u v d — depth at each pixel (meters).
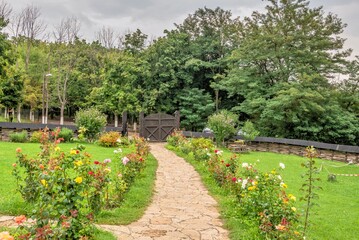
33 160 5.94
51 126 21.08
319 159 20.27
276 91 25.66
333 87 26.38
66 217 3.84
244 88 28.02
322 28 25.98
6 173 8.63
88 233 4.21
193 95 33.09
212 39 35.69
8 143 16.64
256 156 18.88
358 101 25.88
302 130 25.53
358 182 12.91
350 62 26.06
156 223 5.89
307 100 23.61
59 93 36.22
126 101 31.69
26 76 33.50
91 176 5.28
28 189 5.59
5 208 5.45
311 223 6.10
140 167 10.13
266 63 27.92
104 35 45.84
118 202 6.75
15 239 3.79
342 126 25.14
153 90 32.22
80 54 39.53
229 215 6.61
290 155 21.45
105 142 17.73
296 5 26.19
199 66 34.00
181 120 34.28
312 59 25.19
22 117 44.00
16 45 39.97
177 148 18.75
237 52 27.64
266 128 27.17
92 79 38.19
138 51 37.53
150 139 24.52
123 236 5.00
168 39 34.91
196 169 12.66
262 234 5.13
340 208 8.50
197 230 5.65
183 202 7.76
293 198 5.66
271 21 27.23
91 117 19.53
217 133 21.70
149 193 8.26
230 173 9.10
